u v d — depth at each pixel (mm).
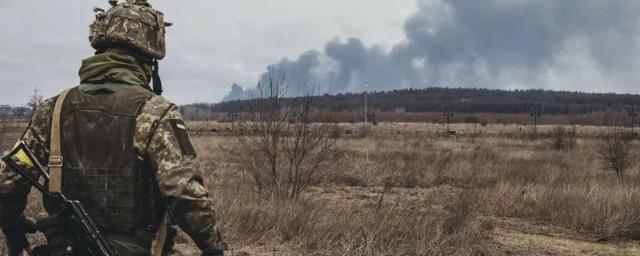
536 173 17328
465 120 164750
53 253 2311
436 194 11781
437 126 111125
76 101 2371
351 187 13680
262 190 9766
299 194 9805
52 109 2418
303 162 10078
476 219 8328
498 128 100250
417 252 6176
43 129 2422
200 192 2273
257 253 6203
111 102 2342
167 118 2348
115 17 2455
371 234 6395
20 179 2350
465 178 15891
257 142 10016
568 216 9164
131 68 2443
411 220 7367
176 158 2295
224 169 14953
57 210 2314
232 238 6520
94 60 2408
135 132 2311
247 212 7375
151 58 2557
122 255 2303
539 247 7340
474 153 26094
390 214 7609
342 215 7555
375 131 65062
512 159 23734
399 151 26391
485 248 6840
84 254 2295
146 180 2342
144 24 2484
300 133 9906
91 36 2500
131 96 2357
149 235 2381
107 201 2303
